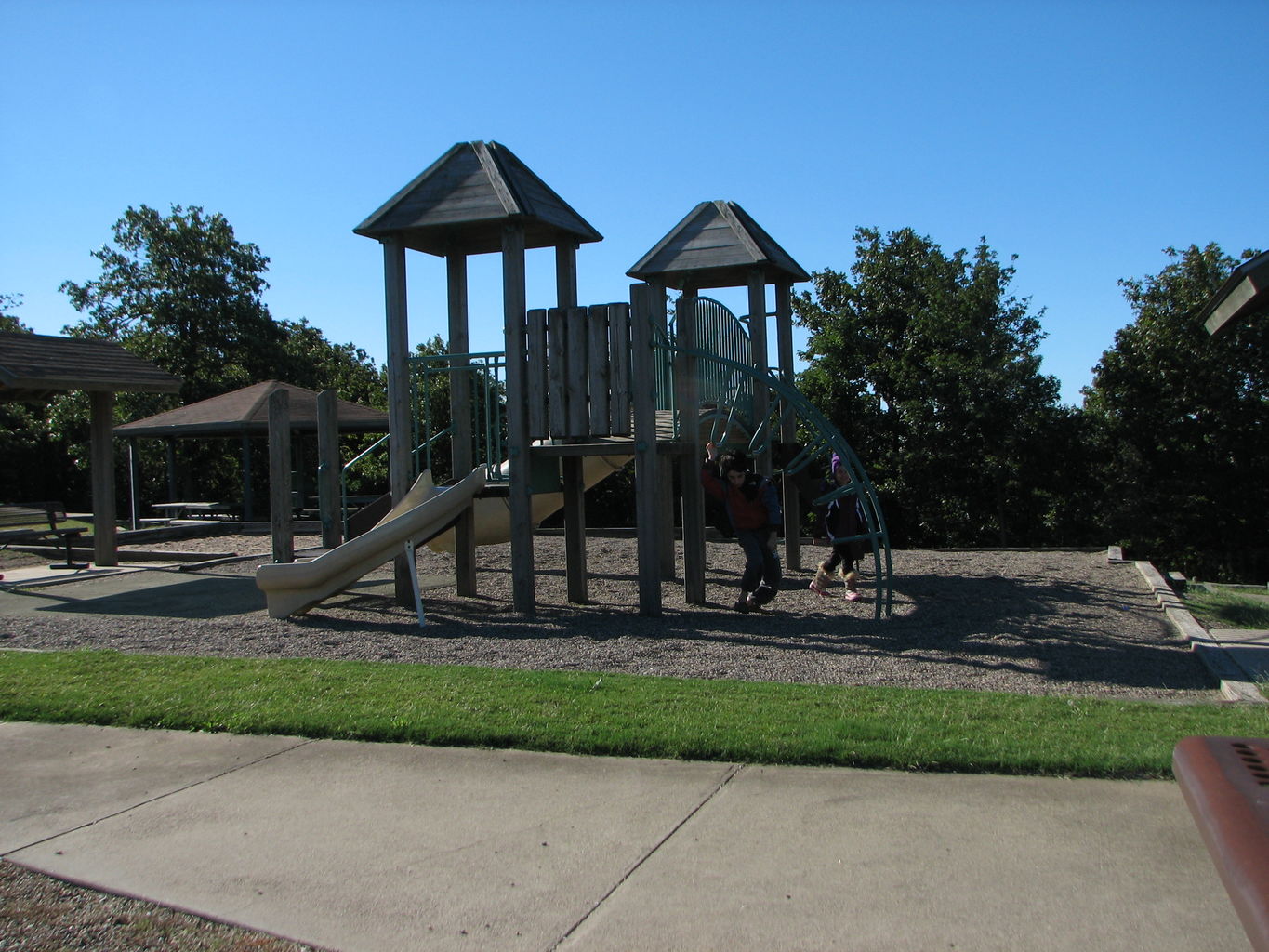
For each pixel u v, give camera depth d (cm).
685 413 1057
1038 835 413
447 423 2430
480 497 1130
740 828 429
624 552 1569
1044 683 694
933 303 2806
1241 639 838
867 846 407
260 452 3528
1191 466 2669
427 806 465
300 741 568
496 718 586
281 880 390
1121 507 2688
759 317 1281
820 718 576
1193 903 354
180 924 356
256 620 1003
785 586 1202
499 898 371
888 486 2820
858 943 332
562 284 1124
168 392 1540
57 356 1423
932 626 921
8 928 354
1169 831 414
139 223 4416
